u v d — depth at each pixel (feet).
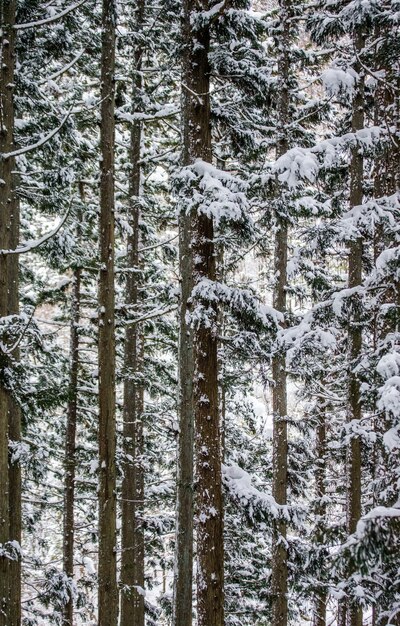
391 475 28.71
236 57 31.40
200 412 28.27
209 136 29.86
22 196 39.70
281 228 40.60
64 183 38.04
